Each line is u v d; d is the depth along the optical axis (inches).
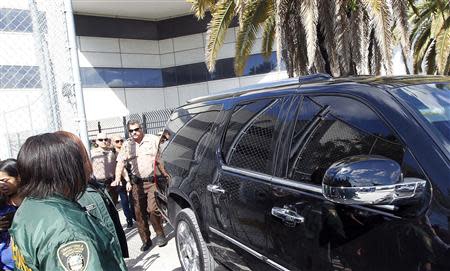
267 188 101.7
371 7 253.3
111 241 59.2
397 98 82.2
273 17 366.0
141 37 891.4
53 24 156.2
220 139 133.0
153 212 204.1
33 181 57.5
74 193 59.9
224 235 122.3
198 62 898.1
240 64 372.5
